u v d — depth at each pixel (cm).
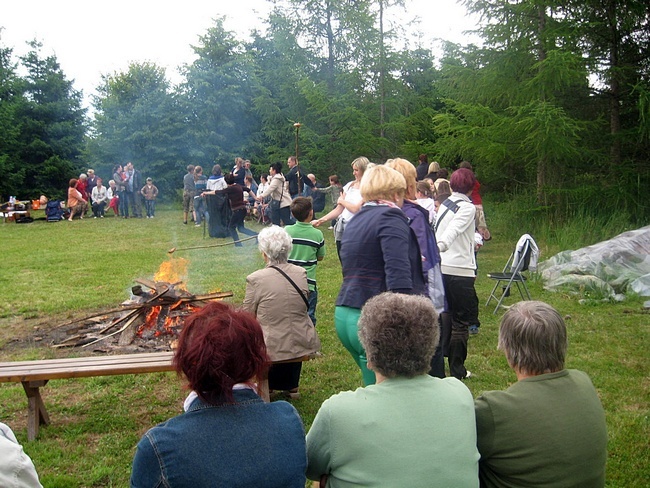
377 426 190
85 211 1958
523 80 1319
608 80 1306
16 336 649
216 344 177
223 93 2869
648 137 1227
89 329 642
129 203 1994
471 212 457
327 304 761
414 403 195
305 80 2103
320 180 2195
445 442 190
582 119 1323
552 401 206
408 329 201
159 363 410
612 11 1252
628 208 1227
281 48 2377
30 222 1864
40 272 1005
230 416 176
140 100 2950
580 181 1315
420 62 2366
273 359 421
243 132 2966
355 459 189
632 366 525
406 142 1986
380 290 330
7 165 2822
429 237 375
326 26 2345
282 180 1277
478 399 213
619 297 752
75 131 3097
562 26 1239
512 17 1303
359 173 591
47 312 747
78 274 984
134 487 169
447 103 1425
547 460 200
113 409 454
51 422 432
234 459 170
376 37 2167
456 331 480
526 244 692
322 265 1030
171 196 2898
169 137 2855
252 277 430
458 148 1377
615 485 342
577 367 522
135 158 2897
